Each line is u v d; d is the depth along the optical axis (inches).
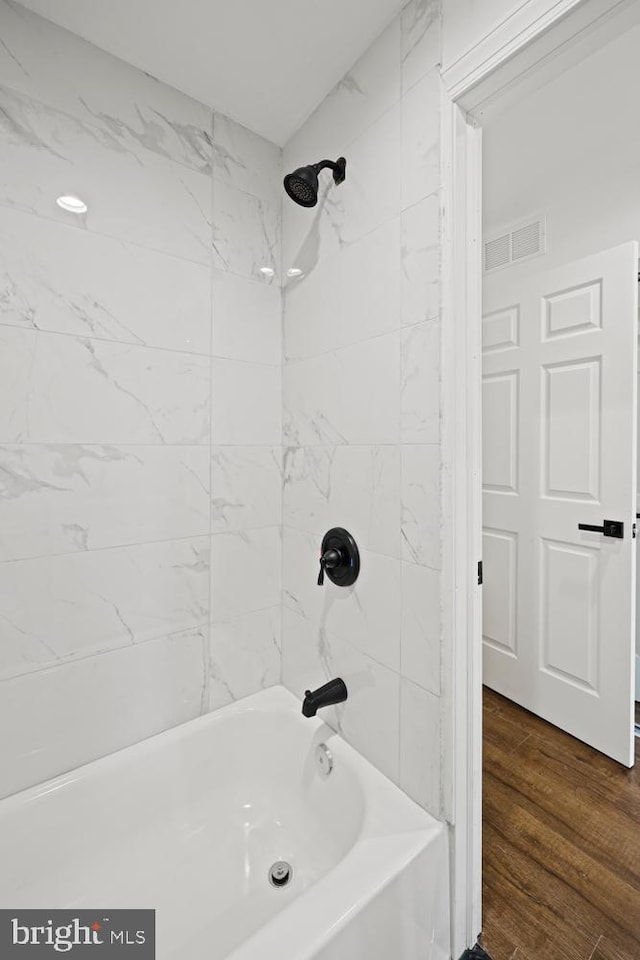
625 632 69.1
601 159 71.5
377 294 46.9
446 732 40.4
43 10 43.4
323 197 54.9
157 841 50.7
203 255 56.2
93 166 47.8
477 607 41.8
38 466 45.3
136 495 51.7
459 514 40.1
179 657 55.7
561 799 63.1
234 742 57.8
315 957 29.7
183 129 54.1
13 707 44.5
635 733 77.4
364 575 49.5
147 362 52.0
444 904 41.3
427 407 41.3
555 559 78.6
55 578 46.6
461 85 37.2
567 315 75.5
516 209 85.0
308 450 58.5
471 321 40.3
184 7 42.8
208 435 57.4
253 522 62.1
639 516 83.4
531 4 32.0
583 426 73.8
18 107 43.3
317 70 50.4
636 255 66.5
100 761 49.3
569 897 49.1
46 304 45.3
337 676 54.1
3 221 42.8
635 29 48.8
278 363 63.9
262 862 51.1
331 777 51.1
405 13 42.6
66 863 45.1
